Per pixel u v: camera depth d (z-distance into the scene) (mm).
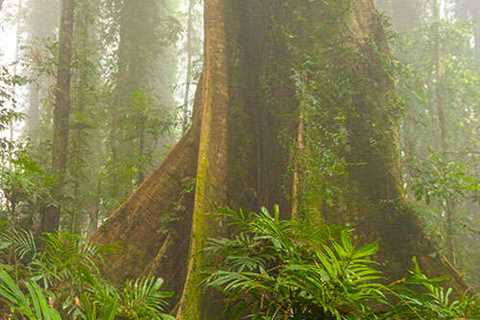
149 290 3592
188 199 6480
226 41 7344
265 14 7656
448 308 3170
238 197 6188
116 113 13141
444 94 11781
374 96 6754
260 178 6516
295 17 7262
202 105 7121
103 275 5695
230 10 7684
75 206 10430
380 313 2965
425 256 5520
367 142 6348
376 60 7066
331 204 5730
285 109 6738
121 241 6070
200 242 5102
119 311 3408
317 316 2910
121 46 14008
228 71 7125
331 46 6938
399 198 5945
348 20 7125
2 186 6359
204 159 6066
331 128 6285
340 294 2832
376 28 7352
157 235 6262
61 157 8914
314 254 3551
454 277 5371
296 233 3723
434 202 9711
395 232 5715
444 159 10727
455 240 9945
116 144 13180
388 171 6160
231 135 6609
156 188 6578
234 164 6410
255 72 7340
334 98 6547
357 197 5875
